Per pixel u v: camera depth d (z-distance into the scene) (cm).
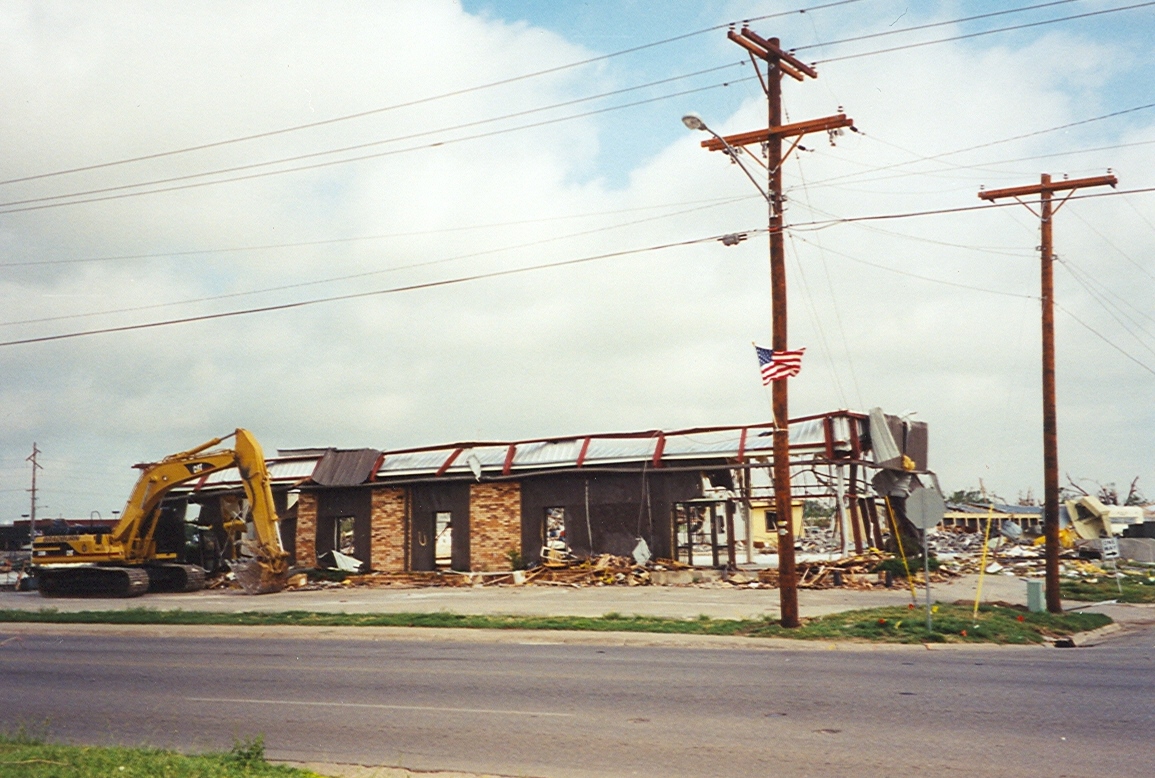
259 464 3547
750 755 945
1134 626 2434
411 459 4103
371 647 1964
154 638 2239
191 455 3650
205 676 1552
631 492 3641
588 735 1048
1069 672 1462
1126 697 1223
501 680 1439
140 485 3675
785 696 1255
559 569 3534
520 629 2181
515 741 1030
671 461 3625
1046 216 2605
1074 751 937
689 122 1980
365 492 4134
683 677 1437
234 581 3875
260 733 1099
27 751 952
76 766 880
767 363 2186
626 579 3391
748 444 3550
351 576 3850
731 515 3656
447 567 4331
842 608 2548
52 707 1301
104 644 2094
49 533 4016
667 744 998
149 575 3722
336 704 1270
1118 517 5994
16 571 5466
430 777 903
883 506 4391
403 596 3183
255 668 1633
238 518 4097
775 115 2150
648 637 2017
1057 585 2536
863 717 1109
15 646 2073
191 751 1017
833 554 4578
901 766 891
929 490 2078
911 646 1909
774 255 2144
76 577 3628
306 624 2366
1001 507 7075
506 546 3841
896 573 3347
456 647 1941
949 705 1173
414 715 1182
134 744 1063
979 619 2175
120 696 1377
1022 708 1150
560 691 1328
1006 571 3919
